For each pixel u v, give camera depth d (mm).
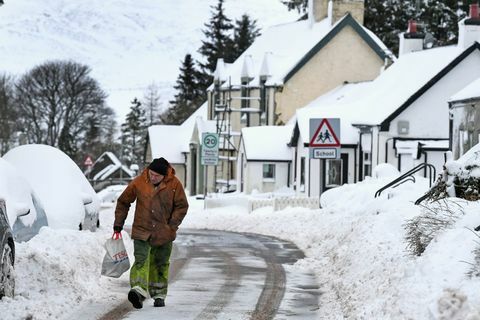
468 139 45438
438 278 17234
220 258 33625
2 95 177500
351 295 21906
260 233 49531
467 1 126500
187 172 118562
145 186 21891
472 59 71062
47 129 184750
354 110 78312
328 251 33688
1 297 19531
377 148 70875
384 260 22500
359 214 40219
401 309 16703
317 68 102625
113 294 23516
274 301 23172
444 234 19406
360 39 103250
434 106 70938
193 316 20766
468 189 27078
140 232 21703
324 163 64750
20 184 26266
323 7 109875
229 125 104312
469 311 15086
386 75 80375
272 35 116438
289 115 102312
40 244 23609
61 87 185250
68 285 22016
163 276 22156
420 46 81875
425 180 41156
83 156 193375
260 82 104562
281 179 89875
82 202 32062
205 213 67062
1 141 175125
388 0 135750
